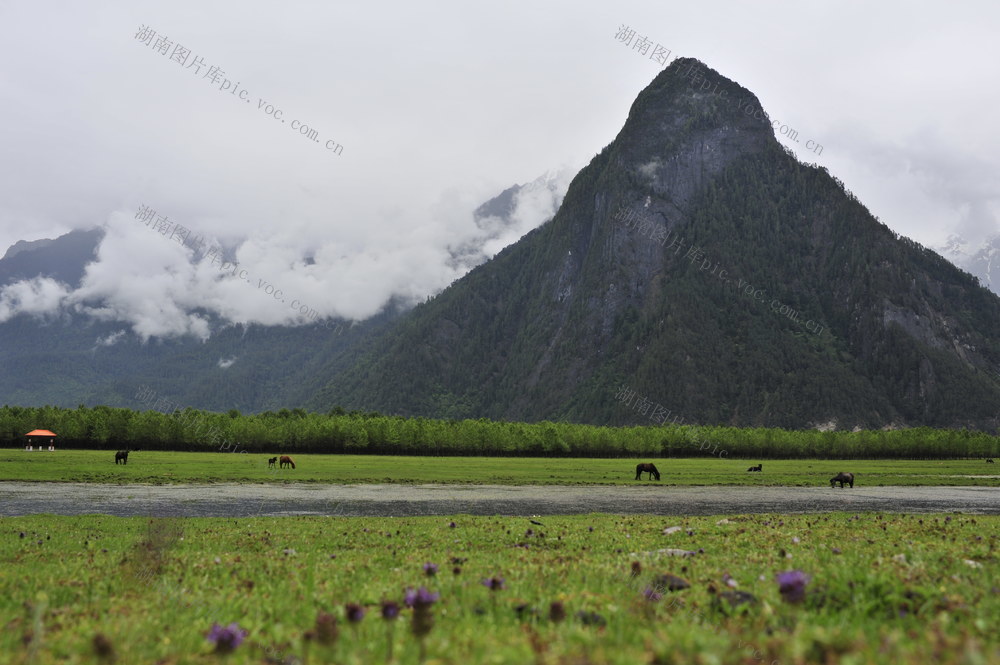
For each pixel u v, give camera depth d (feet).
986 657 22.50
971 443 634.84
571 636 27.50
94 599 40.24
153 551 59.06
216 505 160.97
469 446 541.75
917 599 34.35
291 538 85.10
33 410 501.15
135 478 240.12
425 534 89.56
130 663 26.30
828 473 357.61
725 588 40.22
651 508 168.55
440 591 40.32
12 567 56.24
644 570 46.93
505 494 210.79
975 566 46.57
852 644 24.94
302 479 257.14
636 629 29.76
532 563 54.95
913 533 82.53
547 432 554.46
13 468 268.62
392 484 249.96
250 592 42.57
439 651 26.08
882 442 620.08
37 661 25.80
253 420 542.98
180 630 31.48
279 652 28.63
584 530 93.61
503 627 30.86
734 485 272.51
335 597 39.63
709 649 24.75
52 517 119.65
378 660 25.39
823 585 37.55
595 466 395.55
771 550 63.77
